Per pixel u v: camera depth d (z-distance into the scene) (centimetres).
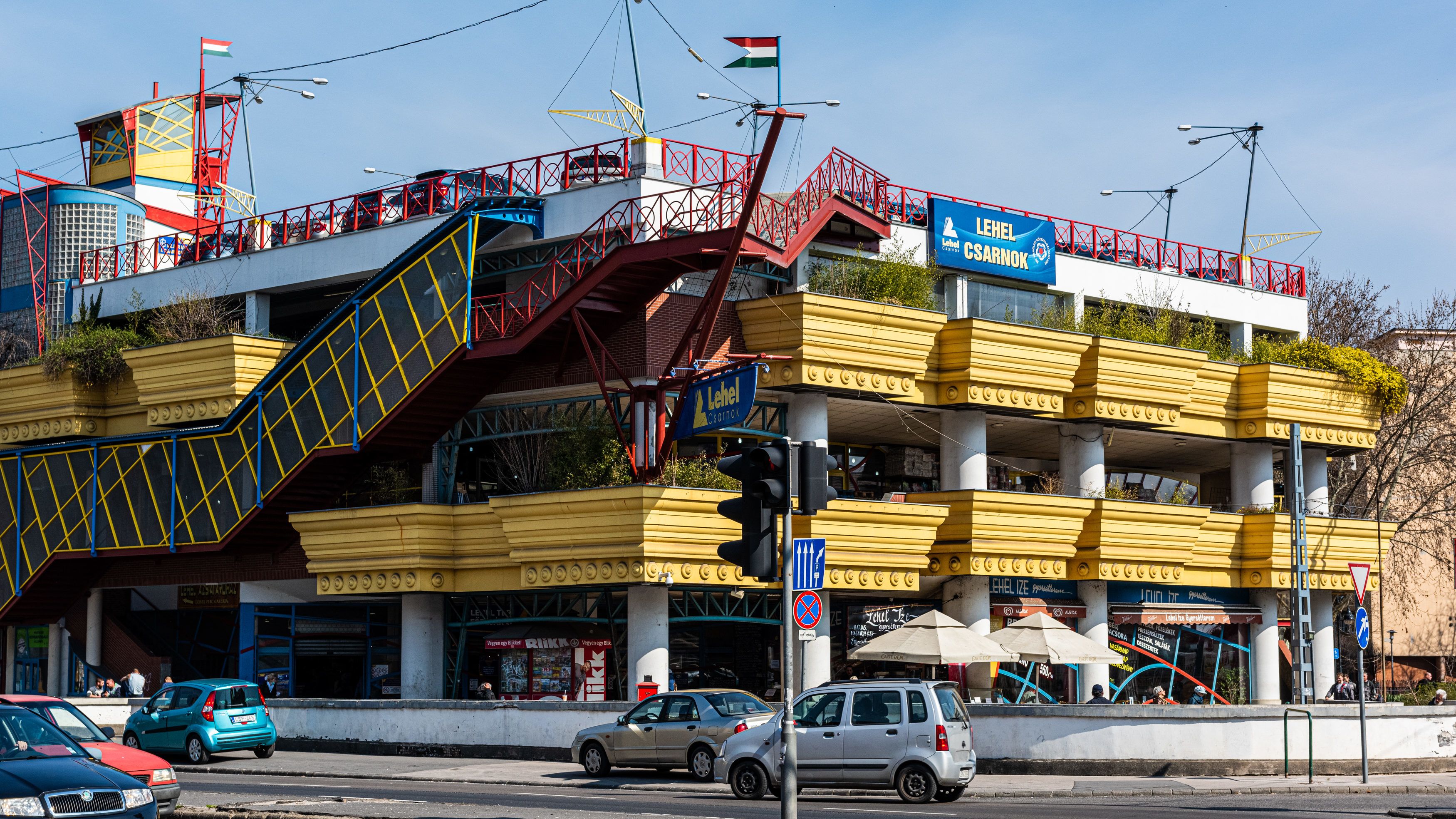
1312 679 4334
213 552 3972
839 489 4094
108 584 4447
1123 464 4869
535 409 3691
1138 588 4209
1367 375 4519
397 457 3812
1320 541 4372
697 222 3334
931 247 4000
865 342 3553
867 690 2278
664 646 3375
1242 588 4456
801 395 3609
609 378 3503
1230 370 4331
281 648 4091
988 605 3866
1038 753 2745
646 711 2748
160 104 5406
